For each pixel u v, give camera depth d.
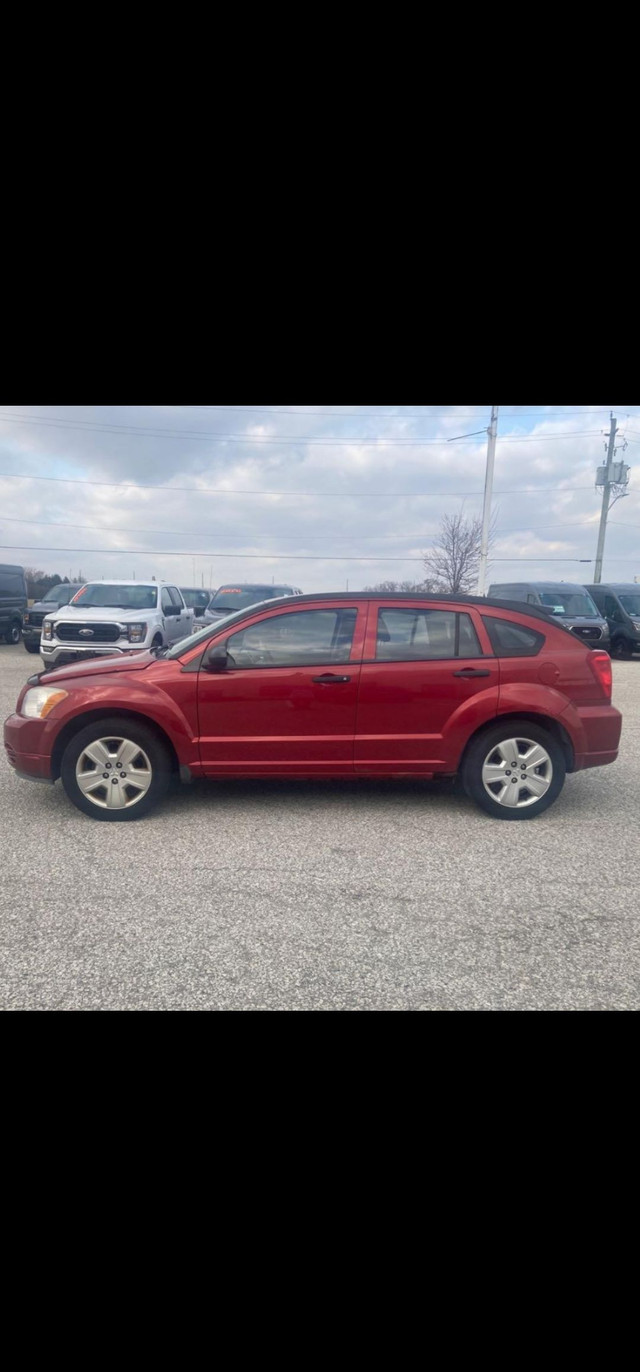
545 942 3.36
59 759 5.07
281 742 4.93
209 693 4.89
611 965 3.16
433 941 3.35
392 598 5.11
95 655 11.95
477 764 5.04
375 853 4.44
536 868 4.23
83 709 4.86
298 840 4.65
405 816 5.16
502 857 4.39
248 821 5.02
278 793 5.69
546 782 5.07
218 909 3.65
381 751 4.98
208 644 4.98
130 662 5.18
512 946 3.31
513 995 2.93
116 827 4.88
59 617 12.16
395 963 3.16
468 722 4.96
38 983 2.97
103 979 3.00
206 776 5.00
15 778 6.09
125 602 13.30
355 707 4.93
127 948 3.25
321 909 3.66
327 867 4.21
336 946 3.29
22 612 21.95
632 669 16.30
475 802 5.51
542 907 3.72
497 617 5.09
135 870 4.14
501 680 4.97
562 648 5.08
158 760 4.95
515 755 5.05
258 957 3.19
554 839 4.73
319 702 4.91
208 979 3.01
